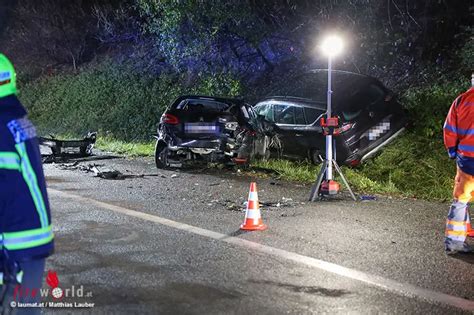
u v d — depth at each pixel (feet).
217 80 63.93
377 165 41.34
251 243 23.57
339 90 42.70
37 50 97.30
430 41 53.36
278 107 45.44
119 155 52.16
